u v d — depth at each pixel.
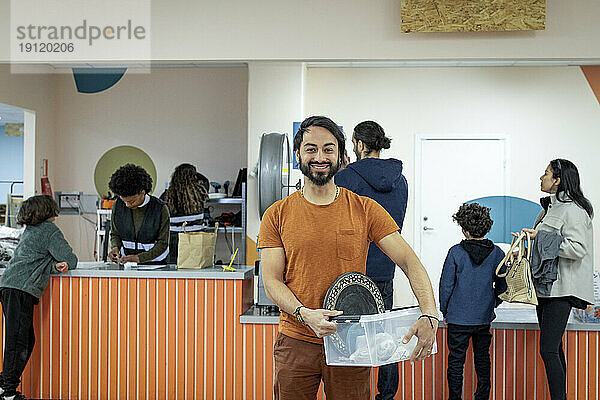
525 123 7.34
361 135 3.57
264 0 4.35
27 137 7.61
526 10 4.18
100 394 4.22
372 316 2.33
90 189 8.12
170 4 4.41
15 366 4.00
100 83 8.11
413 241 7.45
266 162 4.93
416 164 7.42
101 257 7.56
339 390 2.49
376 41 4.30
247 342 4.11
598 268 7.21
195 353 4.15
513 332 3.92
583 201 3.69
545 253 3.58
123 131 8.10
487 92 7.38
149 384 4.18
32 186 7.61
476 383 3.96
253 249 6.68
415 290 2.38
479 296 3.71
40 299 4.25
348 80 7.43
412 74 7.41
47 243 4.12
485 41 4.25
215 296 4.14
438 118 7.41
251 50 4.36
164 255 4.54
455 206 7.41
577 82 7.29
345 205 2.50
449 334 3.75
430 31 4.22
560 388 3.65
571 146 7.30
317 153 2.42
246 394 4.11
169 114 8.05
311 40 4.33
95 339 4.22
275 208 2.53
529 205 7.34
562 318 3.65
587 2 4.20
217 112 8.00
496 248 3.80
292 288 2.49
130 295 4.20
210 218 7.31
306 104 7.45
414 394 3.96
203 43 4.39
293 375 2.50
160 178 8.05
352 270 2.46
